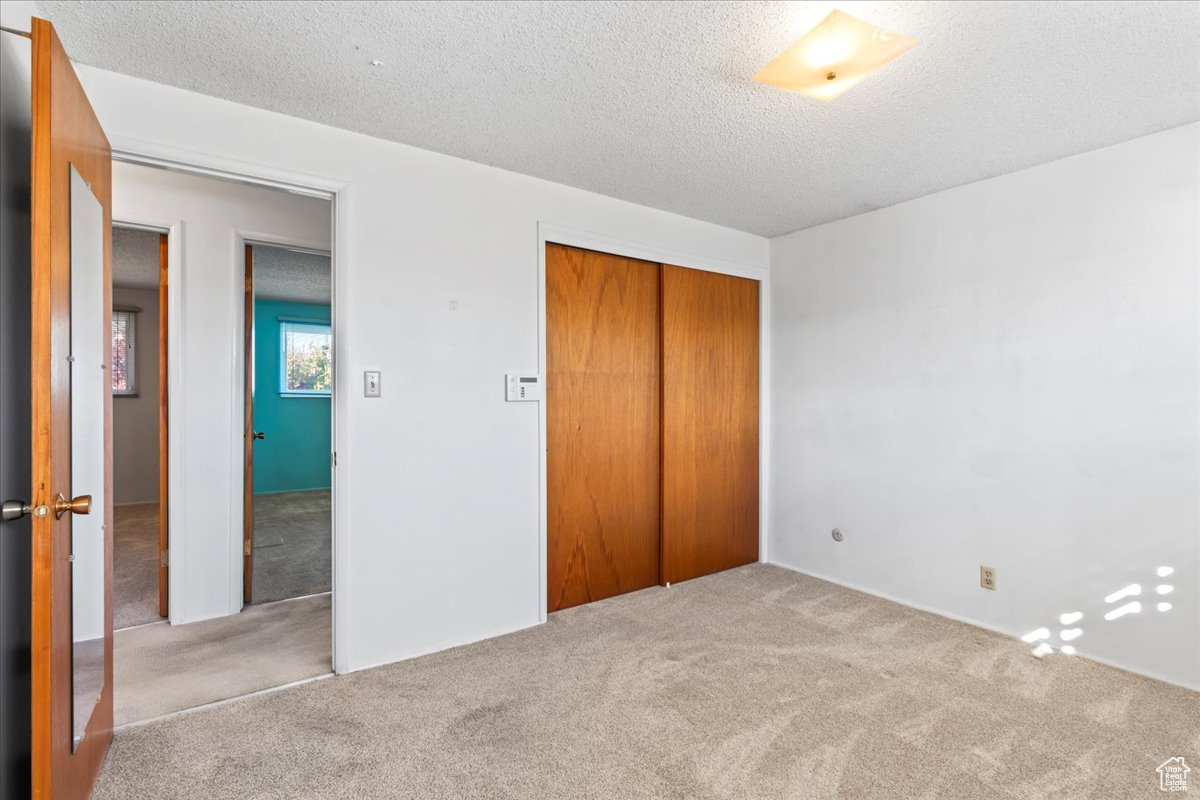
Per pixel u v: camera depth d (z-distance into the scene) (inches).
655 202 126.0
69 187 54.9
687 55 71.6
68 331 54.9
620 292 128.6
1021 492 106.3
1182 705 83.3
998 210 109.5
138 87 77.9
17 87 54.8
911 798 64.3
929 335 119.7
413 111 86.4
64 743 53.6
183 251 110.7
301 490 263.4
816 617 115.6
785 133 92.8
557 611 118.7
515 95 81.8
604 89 79.7
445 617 101.3
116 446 226.4
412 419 97.8
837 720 79.2
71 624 56.1
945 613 116.9
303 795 64.2
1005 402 108.3
